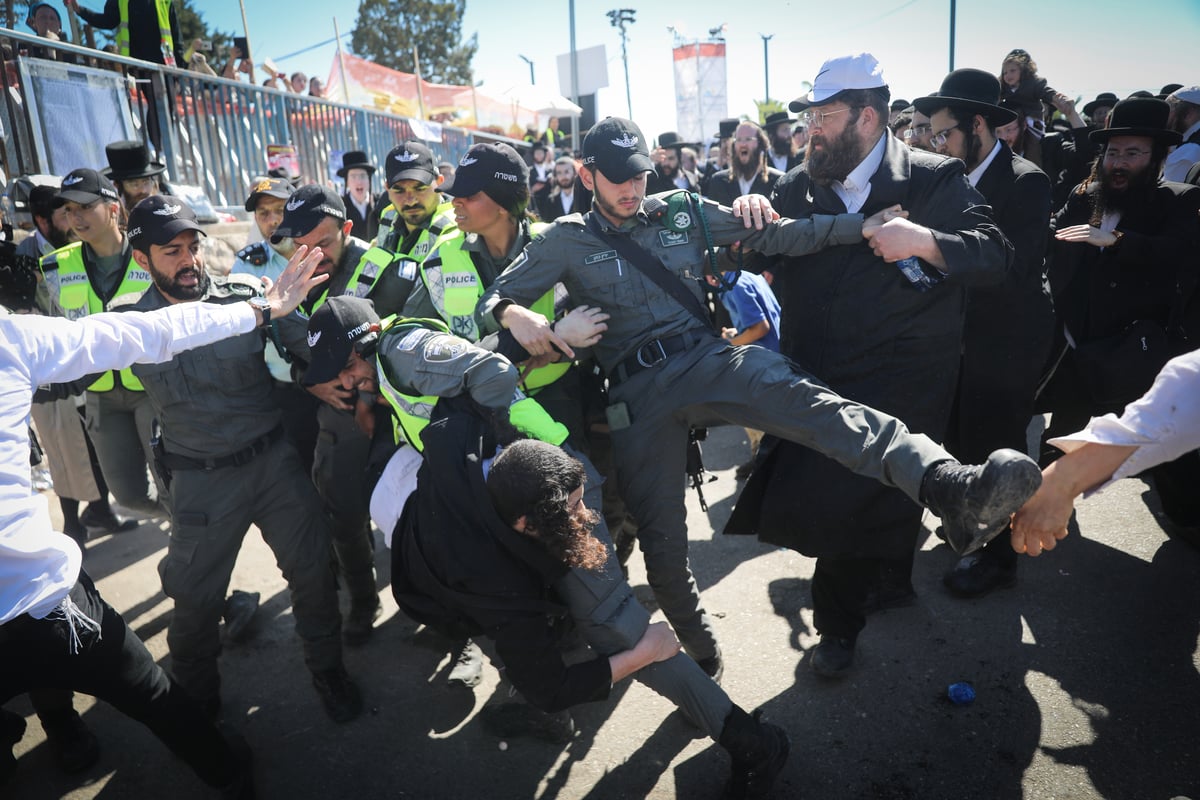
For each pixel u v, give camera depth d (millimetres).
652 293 2391
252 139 7316
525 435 2156
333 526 3059
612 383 2520
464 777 2463
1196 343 3396
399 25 37344
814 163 2445
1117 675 2619
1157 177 3289
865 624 2877
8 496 1716
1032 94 5539
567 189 8703
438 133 10734
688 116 21469
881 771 2318
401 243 3689
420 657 3135
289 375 3449
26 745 2756
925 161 2443
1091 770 2240
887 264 2391
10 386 1738
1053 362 3531
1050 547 1654
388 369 2297
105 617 2008
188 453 2584
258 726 2768
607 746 2543
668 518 2465
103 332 1947
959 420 3252
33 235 4520
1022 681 2637
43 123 5254
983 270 2268
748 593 3363
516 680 1960
